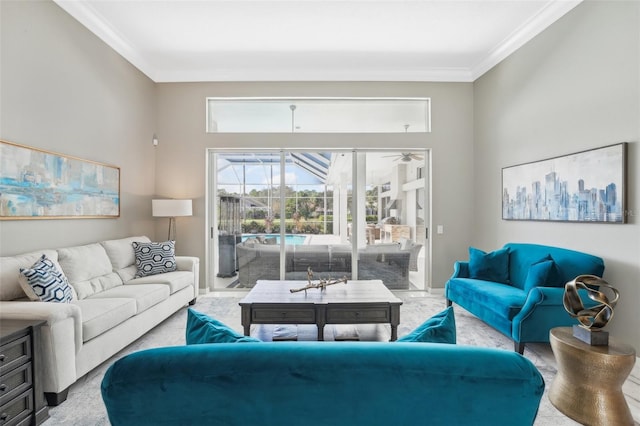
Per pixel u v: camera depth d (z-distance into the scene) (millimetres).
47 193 2883
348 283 3453
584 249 2955
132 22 3521
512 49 3916
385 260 4961
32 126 2750
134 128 4258
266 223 4965
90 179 3426
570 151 3102
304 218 4949
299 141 4793
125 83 4059
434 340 1087
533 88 3605
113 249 3469
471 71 4738
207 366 793
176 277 3625
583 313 2076
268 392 790
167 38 3850
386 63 4520
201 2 3199
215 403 791
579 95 3002
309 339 2850
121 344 2607
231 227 4980
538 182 3502
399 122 4879
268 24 3578
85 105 3373
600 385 1853
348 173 4945
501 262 3600
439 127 4812
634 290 2510
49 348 1940
